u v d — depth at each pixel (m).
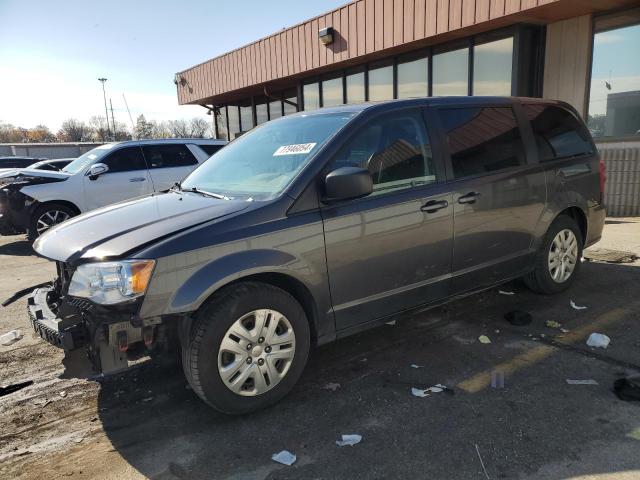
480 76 10.13
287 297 3.02
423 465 2.48
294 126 3.84
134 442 2.80
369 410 3.00
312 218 3.07
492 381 3.25
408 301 3.59
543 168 4.38
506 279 4.28
